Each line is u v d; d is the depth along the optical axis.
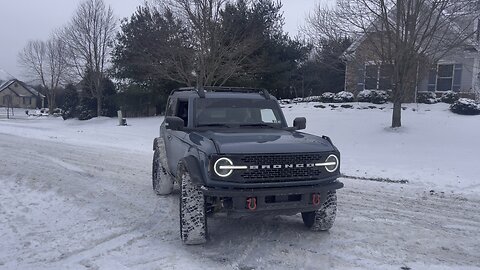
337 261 5.10
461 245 5.73
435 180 9.91
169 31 21.94
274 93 31.03
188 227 5.47
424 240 5.90
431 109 21.83
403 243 5.76
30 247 5.45
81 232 6.07
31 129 26.17
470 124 17.70
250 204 5.12
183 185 5.57
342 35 18.50
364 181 9.98
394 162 12.27
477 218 7.03
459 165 11.52
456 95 23.52
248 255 5.26
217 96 7.01
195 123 6.61
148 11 26.67
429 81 26.97
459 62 23.94
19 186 9.08
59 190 8.70
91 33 35.69
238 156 5.14
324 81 34.44
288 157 5.32
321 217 6.03
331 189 5.57
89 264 4.93
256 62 25.16
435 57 18.91
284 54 30.58
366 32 16.80
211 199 5.54
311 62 32.72
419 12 15.62
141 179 10.08
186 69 22.94
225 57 23.16
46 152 14.66
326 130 18.52
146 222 6.60
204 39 21.50
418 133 16.66
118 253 5.28
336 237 5.96
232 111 6.88
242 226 6.43
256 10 24.86
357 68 19.55
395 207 7.66
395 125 17.72
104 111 36.47
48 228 6.24
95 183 9.52
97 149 15.89
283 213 5.42
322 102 26.70
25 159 12.88
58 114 53.19
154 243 5.66
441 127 17.45
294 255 5.28
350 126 18.94
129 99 34.47
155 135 21.45
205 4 21.16
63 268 4.81
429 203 7.98
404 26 15.86
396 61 16.31
